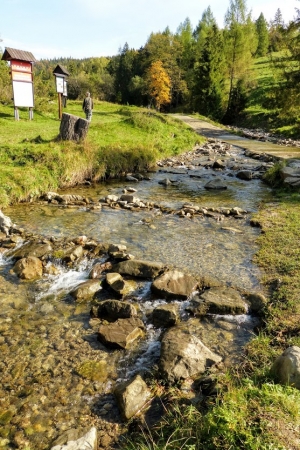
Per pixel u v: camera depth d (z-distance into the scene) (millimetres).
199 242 8211
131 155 16250
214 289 5965
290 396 3223
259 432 2875
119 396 3873
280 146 25391
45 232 8625
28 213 10023
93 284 6223
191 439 3094
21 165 12422
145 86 74500
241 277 6496
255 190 13539
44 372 4336
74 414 3775
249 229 9148
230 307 5445
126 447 3322
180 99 78188
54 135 16797
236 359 4445
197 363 4293
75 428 3598
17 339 4918
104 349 4762
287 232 8562
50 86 36906
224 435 2893
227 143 26609
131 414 3717
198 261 7168
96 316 5508
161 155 19203
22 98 21047
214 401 3623
